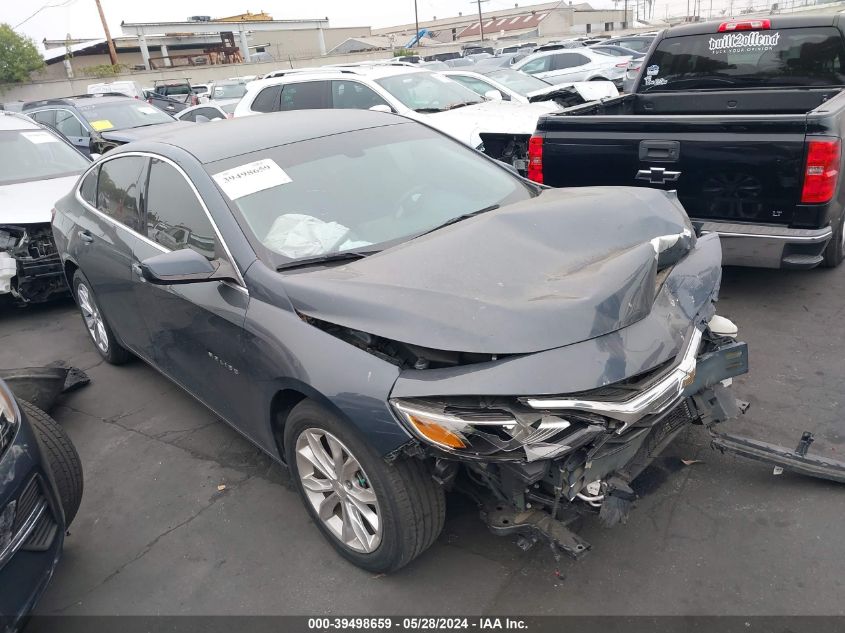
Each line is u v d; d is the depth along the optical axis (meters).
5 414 2.59
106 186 4.43
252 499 3.45
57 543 2.63
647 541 2.87
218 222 3.14
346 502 2.81
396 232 3.22
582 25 73.00
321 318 2.63
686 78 6.30
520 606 2.63
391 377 2.41
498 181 3.82
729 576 2.66
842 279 5.24
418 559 2.90
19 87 40.53
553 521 2.47
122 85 24.77
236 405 3.30
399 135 3.91
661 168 4.75
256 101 9.56
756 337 4.48
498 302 2.43
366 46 66.88
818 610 2.49
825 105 4.52
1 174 6.98
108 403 4.60
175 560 3.09
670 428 2.92
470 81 11.09
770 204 4.43
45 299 6.18
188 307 3.35
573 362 2.31
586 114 5.78
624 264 2.53
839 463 3.01
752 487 3.12
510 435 2.25
